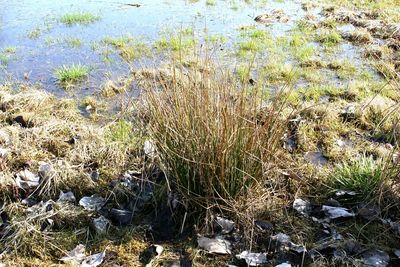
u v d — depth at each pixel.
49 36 6.89
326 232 2.90
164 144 2.96
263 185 3.11
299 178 3.35
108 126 4.12
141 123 3.46
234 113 2.83
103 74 5.52
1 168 3.47
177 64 5.25
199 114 2.84
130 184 3.33
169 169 3.04
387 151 3.78
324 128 4.21
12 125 4.20
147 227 2.96
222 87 2.95
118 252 2.79
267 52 6.11
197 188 2.95
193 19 7.64
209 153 2.83
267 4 8.62
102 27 7.29
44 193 3.25
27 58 6.06
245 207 2.98
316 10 8.19
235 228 2.90
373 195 3.12
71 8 8.36
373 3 8.44
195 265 2.69
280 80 5.26
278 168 3.38
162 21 7.55
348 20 7.48
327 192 3.26
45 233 2.89
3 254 2.75
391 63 5.73
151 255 2.77
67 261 2.72
